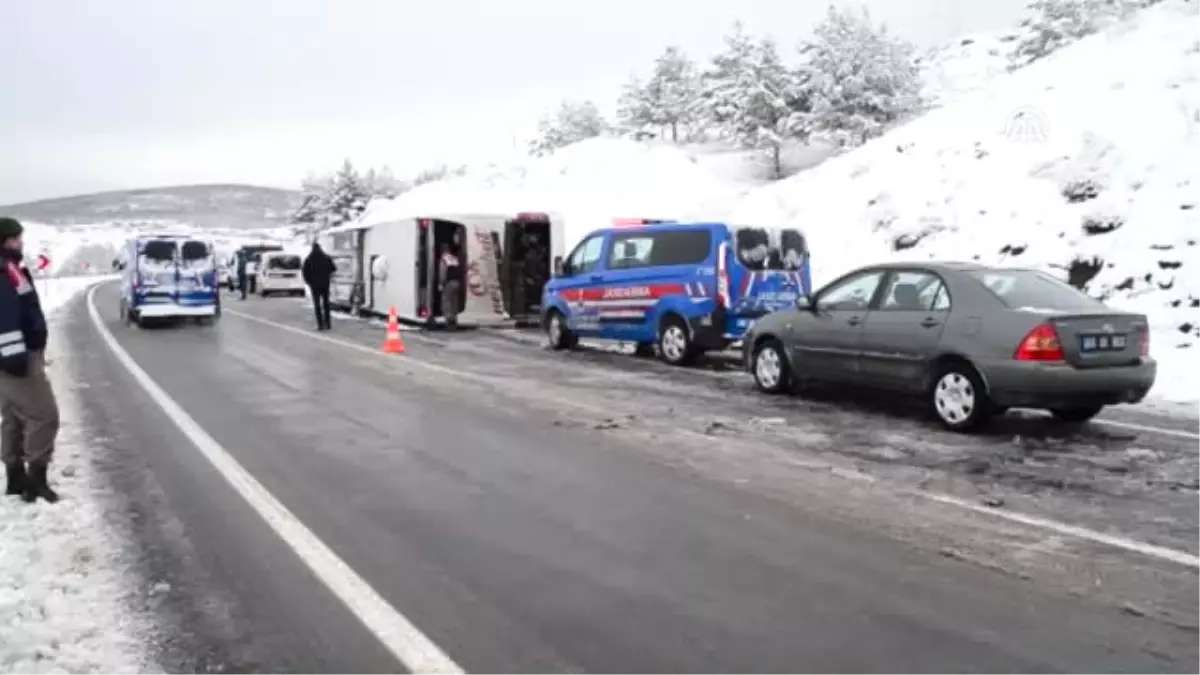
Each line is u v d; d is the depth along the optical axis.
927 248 19.02
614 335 14.84
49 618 4.08
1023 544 5.09
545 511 5.80
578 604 4.27
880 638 3.88
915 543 5.12
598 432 8.40
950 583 4.50
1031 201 18.19
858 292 9.67
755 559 4.88
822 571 4.69
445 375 12.52
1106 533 5.28
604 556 4.94
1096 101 20.95
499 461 7.21
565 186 43.91
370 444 7.89
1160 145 17.50
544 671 3.60
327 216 82.31
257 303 31.77
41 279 49.72
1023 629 3.95
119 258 26.27
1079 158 18.20
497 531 5.39
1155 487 6.32
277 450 7.66
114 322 22.44
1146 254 14.72
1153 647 3.76
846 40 44.66
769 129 44.75
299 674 3.59
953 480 6.54
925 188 21.28
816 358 9.99
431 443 7.93
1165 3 26.78
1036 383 7.79
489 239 20.38
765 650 3.77
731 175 43.88
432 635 3.94
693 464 7.08
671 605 4.25
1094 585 4.46
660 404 9.99
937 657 3.69
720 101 51.41
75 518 5.63
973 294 8.45
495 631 3.98
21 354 5.77
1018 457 7.28
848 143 43.78
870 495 6.14
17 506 5.85
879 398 10.34
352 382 11.83
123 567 4.79
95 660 3.69
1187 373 11.16
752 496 6.13
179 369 13.20
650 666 3.63
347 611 4.21
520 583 4.55
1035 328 7.83
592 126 66.94
